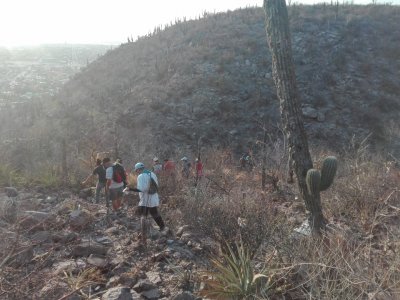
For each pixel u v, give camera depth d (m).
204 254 5.74
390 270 3.96
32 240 5.16
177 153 25.73
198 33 57.56
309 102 38.88
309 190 5.71
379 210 6.81
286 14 6.10
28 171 11.15
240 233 5.28
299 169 6.06
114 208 8.12
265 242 5.34
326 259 4.29
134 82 46.44
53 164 11.86
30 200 7.98
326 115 37.00
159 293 4.52
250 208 6.07
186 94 41.22
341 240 4.89
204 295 4.32
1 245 4.31
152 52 55.72
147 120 35.97
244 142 33.47
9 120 35.78
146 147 27.80
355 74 43.47
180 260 5.48
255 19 59.53
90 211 7.67
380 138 32.81
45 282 4.22
